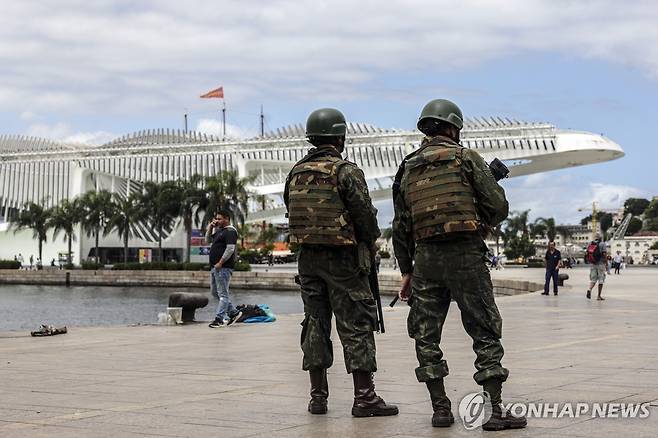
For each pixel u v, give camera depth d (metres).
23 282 75.38
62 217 89.06
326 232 6.43
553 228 142.00
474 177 5.86
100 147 103.12
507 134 87.69
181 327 16.56
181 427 6.06
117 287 68.69
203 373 9.18
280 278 61.31
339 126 6.66
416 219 6.00
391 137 92.44
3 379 8.87
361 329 6.46
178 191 81.00
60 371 9.54
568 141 86.38
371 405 6.39
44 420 6.42
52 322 32.91
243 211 81.62
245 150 97.94
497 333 5.92
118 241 105.62
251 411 6.69
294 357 10.71
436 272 5.96
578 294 28.58
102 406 7.05
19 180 105.31
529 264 99.56
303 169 6.59
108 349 12.15
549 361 9.67
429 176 5.95
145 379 8.76
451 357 10.32
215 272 16.64
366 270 6.49
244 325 16.69
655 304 22.72
